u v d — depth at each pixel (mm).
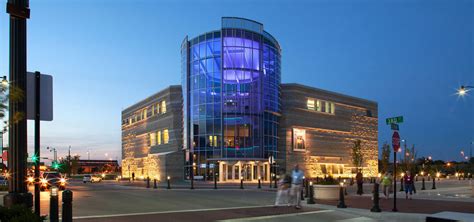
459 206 19594
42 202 20516
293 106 64812
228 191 33875
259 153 57125
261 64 58531
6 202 7531
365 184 51719
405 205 20094
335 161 71125
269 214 16156
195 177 56594
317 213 16656
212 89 56812
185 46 61031
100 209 17766
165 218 14742
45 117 8320
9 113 7441
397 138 17891
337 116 72750
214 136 56062
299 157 64500
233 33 57406
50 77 8469
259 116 57562
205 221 14055
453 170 105312
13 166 7500
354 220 15023
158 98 69125
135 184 52344
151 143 71312
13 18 7680
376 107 82500
